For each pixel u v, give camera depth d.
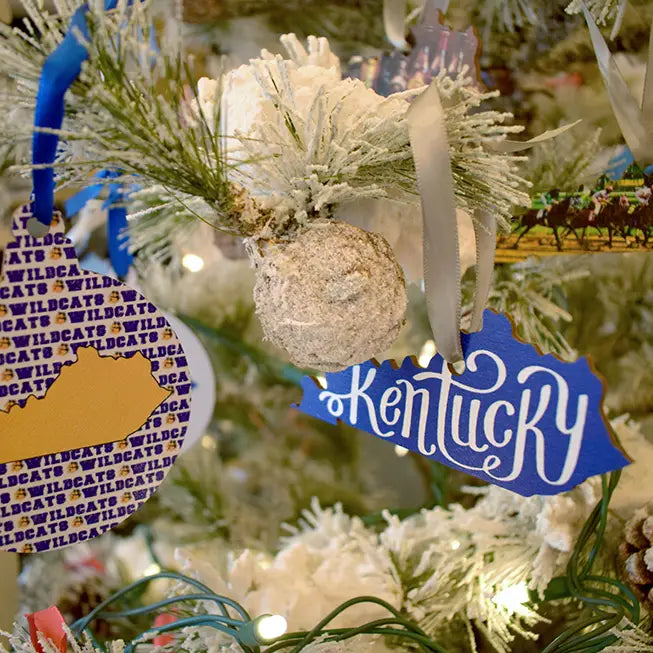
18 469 0.49
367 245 0.51
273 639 0.60
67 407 0.50
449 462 0.55
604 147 0.82
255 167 0.53
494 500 0.85
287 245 0.52
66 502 0.51
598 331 1.04
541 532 0.76
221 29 0.86
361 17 0.86
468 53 0.62
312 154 0.50
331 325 0.50
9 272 0.47
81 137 0.45
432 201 0.47
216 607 0.70
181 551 0.74
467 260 0.62
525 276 0.91
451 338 0.50
